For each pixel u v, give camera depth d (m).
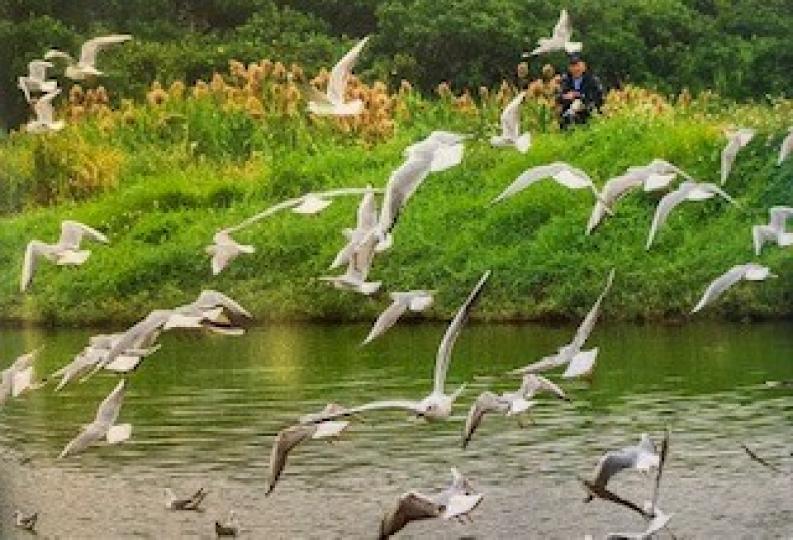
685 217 20.91
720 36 24.41
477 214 21.22
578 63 22.97
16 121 24.05
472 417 9.93
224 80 24.25
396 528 8.84
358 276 10.09
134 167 22.97
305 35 24.59
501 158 22.00
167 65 24.31
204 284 21.22
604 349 18.23
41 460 14.12
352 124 23.11
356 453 13.95
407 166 8.91
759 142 21.55
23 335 20.73
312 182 22.23
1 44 24.11
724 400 15.34
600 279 20.31
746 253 20.27
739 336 18.88
